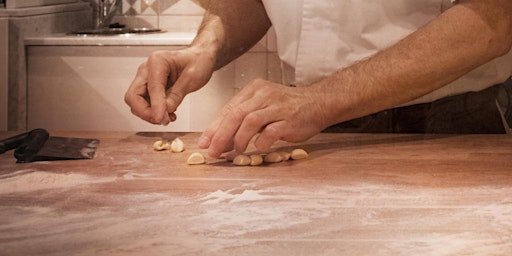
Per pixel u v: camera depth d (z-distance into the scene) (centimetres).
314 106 119
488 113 148
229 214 85
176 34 260
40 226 81
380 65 121
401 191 95
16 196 94
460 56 120
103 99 246
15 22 242
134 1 282
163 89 133
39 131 125
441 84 123
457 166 109
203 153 120
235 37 154
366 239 76
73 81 246
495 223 81
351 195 93
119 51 242
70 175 105
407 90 121
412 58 120
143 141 130
